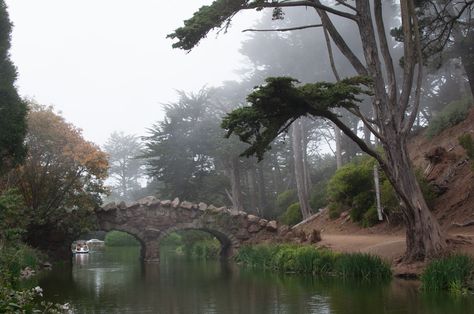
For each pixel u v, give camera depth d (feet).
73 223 97.09
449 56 95.81
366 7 60.64
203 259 114.42
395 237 79.87
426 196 85.87
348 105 52.85
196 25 54.95
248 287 58.70
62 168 95.66
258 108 52.37
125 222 103.91
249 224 105.70
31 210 91.04
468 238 60.59
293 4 58.65
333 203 112.57
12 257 61.62
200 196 154.10
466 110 109.19
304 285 58.39
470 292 47.42
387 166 57.57
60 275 76.64
